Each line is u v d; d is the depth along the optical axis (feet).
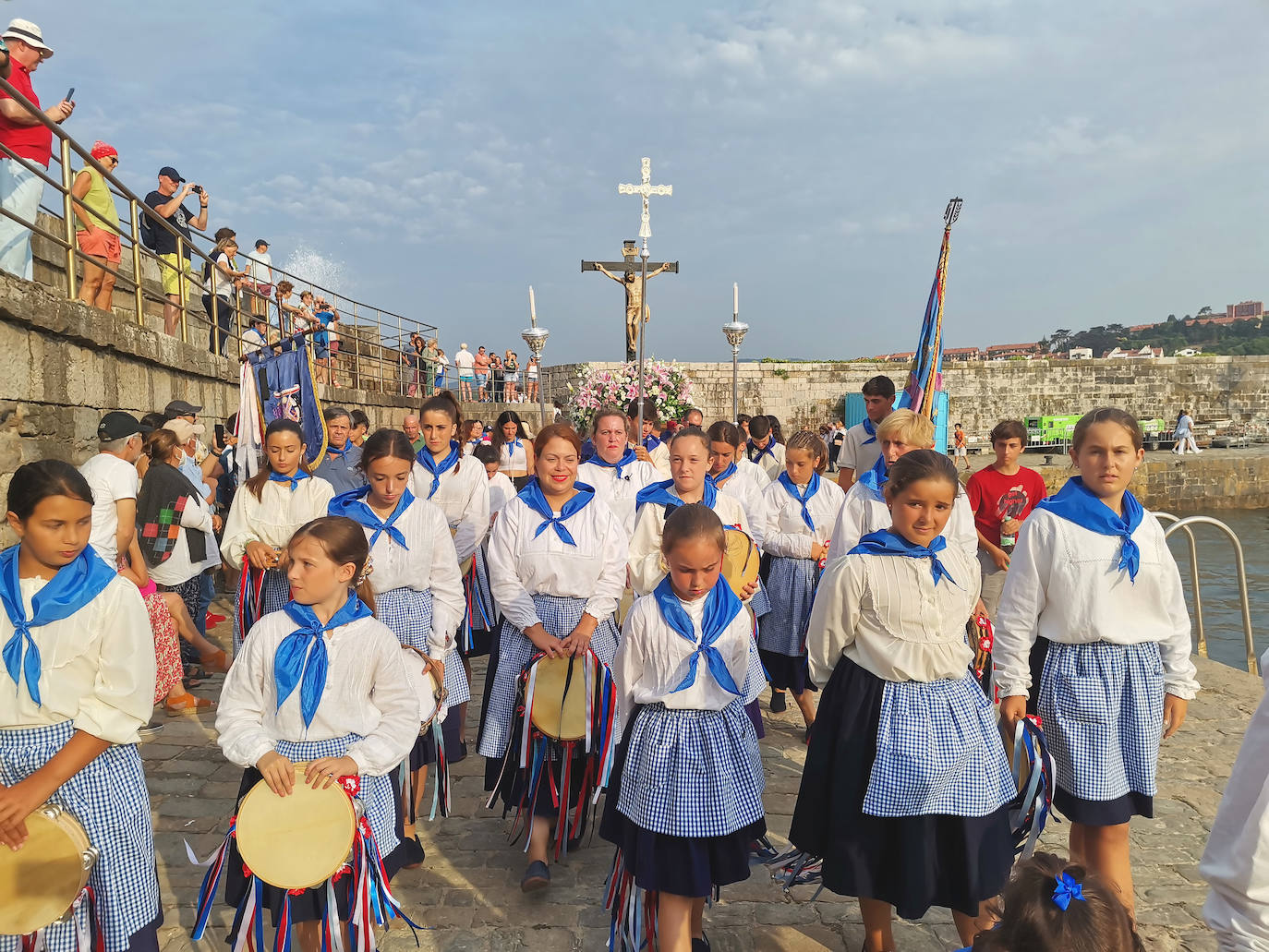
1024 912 5.31
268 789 8.58
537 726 11.95
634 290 52.26
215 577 32.86
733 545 14.01
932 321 19.10
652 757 9.25
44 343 19.60
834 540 14.76
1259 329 428.56
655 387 40.83
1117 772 9.82
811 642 9.69
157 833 13.62
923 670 9.09
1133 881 12.01
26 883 7.73
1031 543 10.16
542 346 41.16
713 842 9.33
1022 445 18.08
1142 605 9.91
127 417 16.72
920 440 13.98
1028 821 9.98
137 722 8.18
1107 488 10.05
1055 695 10.00
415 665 12.15
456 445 18.35
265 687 9.06
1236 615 49.62
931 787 8.80
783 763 16.48
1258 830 6.15
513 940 10.77
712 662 9.33
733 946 10.66
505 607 12.65
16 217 18.67
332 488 14.99
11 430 18.20
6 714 7.93
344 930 8.87
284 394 24.39
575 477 13.30
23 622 7.93
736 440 17.61
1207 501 92.84
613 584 12.89
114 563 15.75
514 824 14.12
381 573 12.53
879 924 9.69
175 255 35.17
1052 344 459.73
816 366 102.01
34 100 21.65
